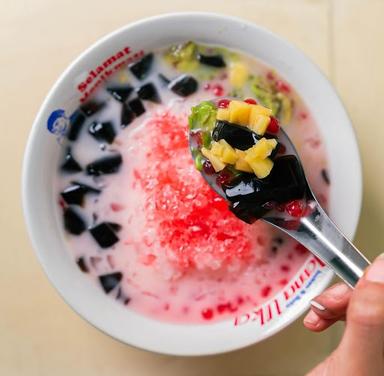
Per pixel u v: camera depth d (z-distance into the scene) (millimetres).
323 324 314
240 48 329
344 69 365
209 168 307
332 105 323
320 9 367
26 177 312
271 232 328
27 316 352
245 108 293
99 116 328
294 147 316
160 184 325
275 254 328
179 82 332
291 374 352
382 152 360
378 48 366
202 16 319
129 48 323
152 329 321
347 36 366
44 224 316
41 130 314
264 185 294
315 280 318
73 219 325
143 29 318
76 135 326
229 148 290
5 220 354
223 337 317
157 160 327
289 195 299
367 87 364
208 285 327
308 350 354
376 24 367
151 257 325
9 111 356
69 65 329
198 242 324
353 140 320
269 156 292
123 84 329
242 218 302
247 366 352
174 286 327
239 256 325
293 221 306
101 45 316
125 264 326
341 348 262
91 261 324
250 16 364
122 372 350
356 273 291
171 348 315
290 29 365
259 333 316
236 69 332
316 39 365
